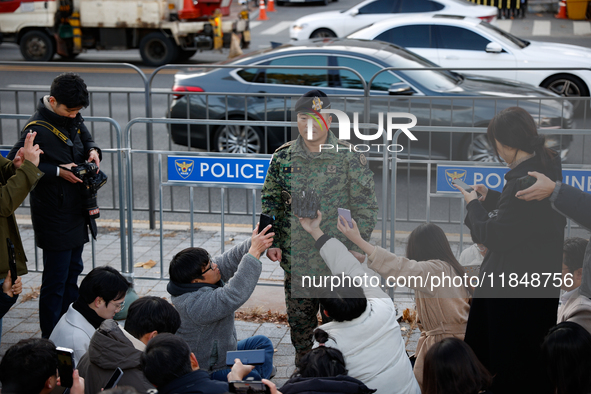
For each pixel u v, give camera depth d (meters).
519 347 2.92
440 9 12.82
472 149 4.03
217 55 16.86
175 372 2.36
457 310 3.15
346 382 2.46
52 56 14.91
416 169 4.45
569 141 3.82
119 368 2.52
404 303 4.47
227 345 3.26
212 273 3.26
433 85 7.08
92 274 3.19
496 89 6.99
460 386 2.48
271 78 7.37
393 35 10.44
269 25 20.70
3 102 11.07
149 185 6.18
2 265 3.35
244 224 6.42
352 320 2.76
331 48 7.48
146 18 14.05
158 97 11.17
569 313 2.98
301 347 3.49
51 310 3.89
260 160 4.41
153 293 4.79
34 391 2.46
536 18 20.20
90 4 14.16
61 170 3.71
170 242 5.89
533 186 2.72
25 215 6.70
